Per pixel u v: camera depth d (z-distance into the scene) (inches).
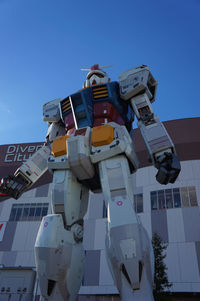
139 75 254.7
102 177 213.8
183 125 1169.4
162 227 946.1
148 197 1040.2
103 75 326.6
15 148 1429.6
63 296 191.2
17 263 1046.4
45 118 303.0
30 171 267.4
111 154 218.7
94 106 264.4
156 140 221.0
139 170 1125.1
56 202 220.1
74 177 235.1
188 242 885.2
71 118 275.0
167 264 861.2
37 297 836.6
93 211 1074.1
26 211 1183.6
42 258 191.9
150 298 166.9
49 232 198.1
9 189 260.5
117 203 195.5
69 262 199.0
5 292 544.4
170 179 208.8
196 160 1055.0
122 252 175.9
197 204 957.2
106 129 228.2
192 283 804.6
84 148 224.2
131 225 182.5
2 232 1134.4
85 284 923.4
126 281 173.9
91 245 995.9
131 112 286.2
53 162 233.1
